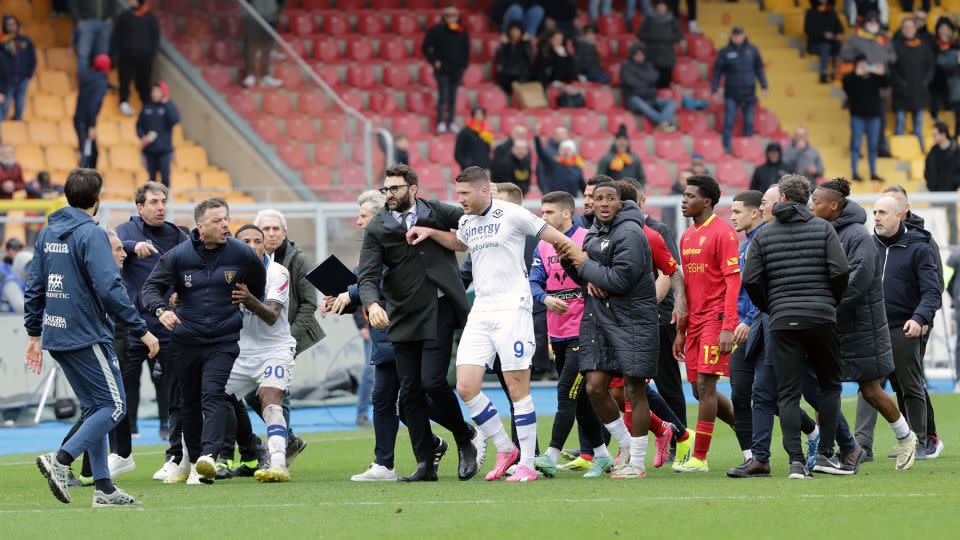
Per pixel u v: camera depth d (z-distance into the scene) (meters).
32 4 94.31
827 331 34.50
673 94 107.31
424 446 36.81
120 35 84.94
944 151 92.38
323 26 104.94
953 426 52.34
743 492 32.25
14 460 46.72
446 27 95.88
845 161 106.44
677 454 39.31
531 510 29.80
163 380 50.00
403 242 35.69
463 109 100.81
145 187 40.09
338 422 60.62
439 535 26.72
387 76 101.81
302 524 28.53
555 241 35.06
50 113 89.62
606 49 108.88
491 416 35.81
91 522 29.47
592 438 37.62
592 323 35.59
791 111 109.62
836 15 111.12
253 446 39.59
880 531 26.20
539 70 102.56
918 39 105.19
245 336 37.34
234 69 80.62
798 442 35.03
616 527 27.25
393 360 37.03
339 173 76.44
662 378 39.78
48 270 32.06
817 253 34.44
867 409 40.59
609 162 83.81
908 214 41.72
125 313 31.73
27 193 74.19
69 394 63.34
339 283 37.56
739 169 101.38
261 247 38.50
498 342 35.44
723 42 114.31
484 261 35.47
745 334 36.84
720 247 37.22
